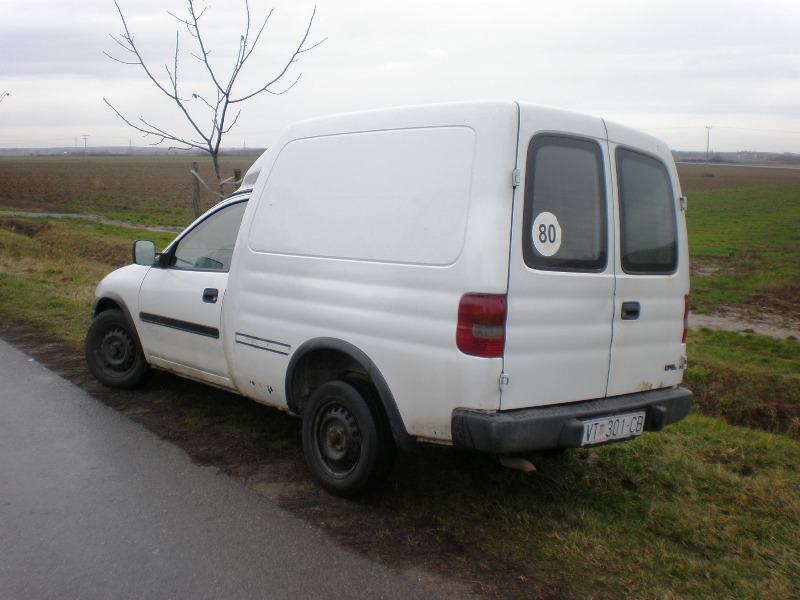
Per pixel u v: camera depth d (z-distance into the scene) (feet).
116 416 19.47
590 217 13.84
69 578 11.53
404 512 14.34
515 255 12.55
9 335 28.40
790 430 25.07
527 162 12.78
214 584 11.52
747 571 12.76
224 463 16.56
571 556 12.84
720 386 27.99
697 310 49.52
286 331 15.69
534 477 16.22
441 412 12.89
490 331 12.35
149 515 13.84
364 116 14.94
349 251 14.55
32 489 14.80
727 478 16.80
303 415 15.66
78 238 77.87
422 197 13.43
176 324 19.17
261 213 16.81
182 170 322.96
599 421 13.67
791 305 51.52
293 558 12.42
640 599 11.58
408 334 13.26
